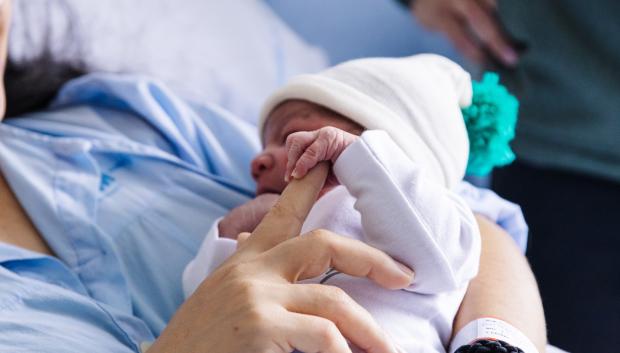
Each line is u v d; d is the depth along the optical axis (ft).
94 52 4.41
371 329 2.11
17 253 2.92
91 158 3.43
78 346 2.54
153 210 3.33
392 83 2.93
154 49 4.71
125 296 2.99
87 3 4.53
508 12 4.62
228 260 2.27
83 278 3.07
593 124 4.50
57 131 3.68
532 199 4.83
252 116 4.77
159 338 2.21
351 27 6.85
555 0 4.42
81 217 3.19
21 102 3.92
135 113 3.88
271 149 3.08
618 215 4.55
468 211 2.56
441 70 3.09
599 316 4.30
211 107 4.03
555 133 4.67
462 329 2.62
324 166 2.43
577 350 4.26
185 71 4.73
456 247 2.41
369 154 2.36
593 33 4.34
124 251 3.18
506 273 2.96
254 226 2.90
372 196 2.34
